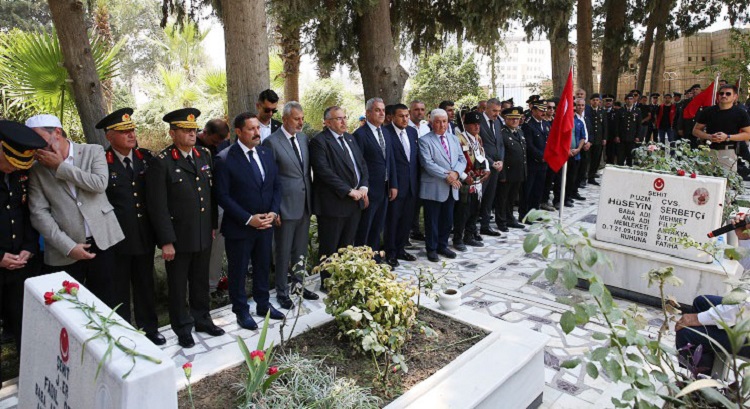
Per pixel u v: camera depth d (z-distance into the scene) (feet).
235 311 14.62
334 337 10.55
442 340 10.52
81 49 18.28
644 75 55.77
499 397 9.29
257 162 14.33
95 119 18.80
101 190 11.81
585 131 29.17
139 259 13.10
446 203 20.61
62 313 6.86
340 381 8.25
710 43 70.64
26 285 8.14
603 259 6.62
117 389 5.44
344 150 16.65
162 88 61.36
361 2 25.54
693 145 35.06
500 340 10.52
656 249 15.75
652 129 49.78
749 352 9.67
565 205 29.40
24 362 8.07
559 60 39.63
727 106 24.12
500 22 28.09
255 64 18.75
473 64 70.74
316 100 58.13
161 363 5.70
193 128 12.85
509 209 25.53
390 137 19.21
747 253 9.06
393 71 27.30
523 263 19.86
